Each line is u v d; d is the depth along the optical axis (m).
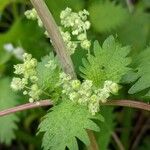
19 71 0.18
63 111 0.17
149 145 0.32
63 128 0.17
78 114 0.17
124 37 0.29
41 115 0.32
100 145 0.27
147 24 0.30
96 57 0.18
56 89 0.18
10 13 0.37
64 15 0.18
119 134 0.33
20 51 0.33
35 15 0.19
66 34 0.18
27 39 0.33
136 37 0.29
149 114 0.32
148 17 0.31
